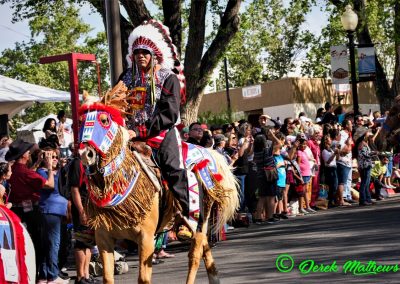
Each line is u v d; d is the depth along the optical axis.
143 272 7.55
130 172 7.42
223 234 14.34
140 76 8.17
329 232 14.09
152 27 8.27
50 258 10.62
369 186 19.98
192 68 19.70
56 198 10.66
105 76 48.75
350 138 20.02
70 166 10.12
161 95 8.09
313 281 9.20
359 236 13.11
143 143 7.84
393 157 23.06
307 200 18.73
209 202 8.98
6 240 7.40
